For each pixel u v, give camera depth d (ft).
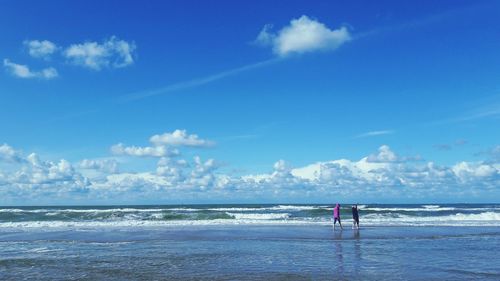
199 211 195.42
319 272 44.24
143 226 105.70
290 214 165.48
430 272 44.14
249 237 78.69
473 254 57.11
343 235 82.02
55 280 40.75
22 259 53.57
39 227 103.30
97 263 50.37
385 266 47.73
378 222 119.24
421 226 104.94
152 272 44.60
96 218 141.59
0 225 108.27
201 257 54.80
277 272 44.37
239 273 43.88
